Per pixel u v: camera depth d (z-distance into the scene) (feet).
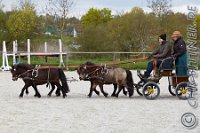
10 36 173.06
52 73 55.72
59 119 38.32
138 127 34.35
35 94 56.90
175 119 38.32
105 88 69.46
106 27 154.71
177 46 54.70
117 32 150.71
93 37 147.64
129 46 149.89
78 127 34.32
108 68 55.83
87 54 122.21
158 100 53.16
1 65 121.49
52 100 53.16
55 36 171.53
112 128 33.88
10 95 58.80
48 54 111.45
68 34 173.37
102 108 45.68
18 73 55.93
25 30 171.42
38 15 175.94
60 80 56.44
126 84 55.47
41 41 159.02
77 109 44.86
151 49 146.41
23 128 33.91
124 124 35.73
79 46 148.97
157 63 54.80
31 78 55.72
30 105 48.21
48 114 41.32
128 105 48.21
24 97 56.44
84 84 75.92
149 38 148.66
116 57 116.37
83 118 38.88
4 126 34.83
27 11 173.78
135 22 150.92
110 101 52.11
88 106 47.29
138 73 55.72
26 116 40.14
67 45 150.82
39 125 35.27
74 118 38.88
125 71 55.47
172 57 54.65
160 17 151.23
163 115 40.70
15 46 115.34
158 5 152.66
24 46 172.45
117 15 159.84
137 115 40.73
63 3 171.12
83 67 55.57
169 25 145.48
